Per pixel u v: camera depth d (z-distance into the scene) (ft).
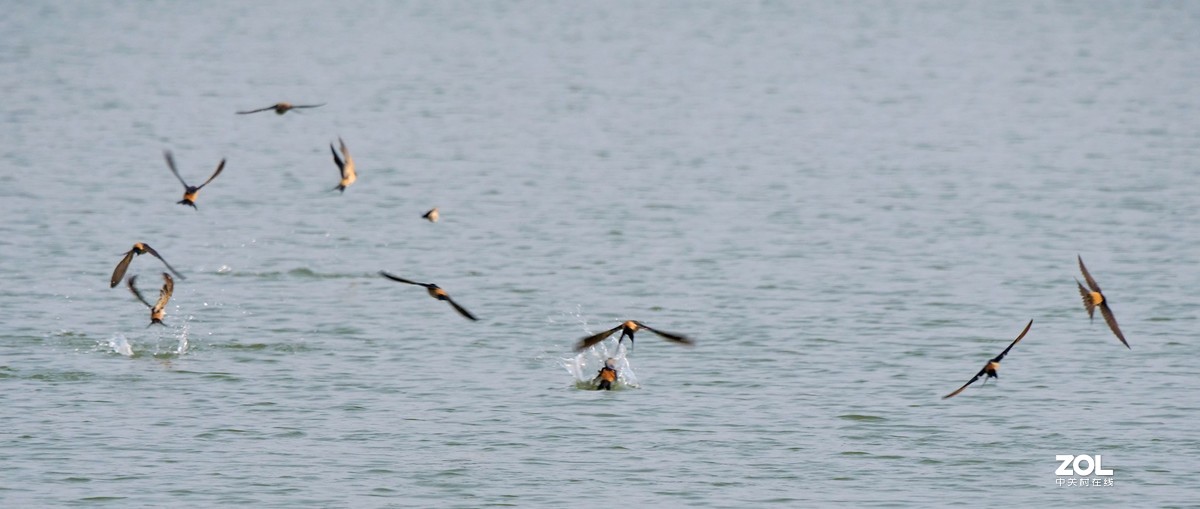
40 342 101.45
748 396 90.02
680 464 77.10
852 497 72.59
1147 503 71.82
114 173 184.24
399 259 135.85
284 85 296.30
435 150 210.79
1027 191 174.09
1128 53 368.07
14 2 485.56
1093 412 86.63
